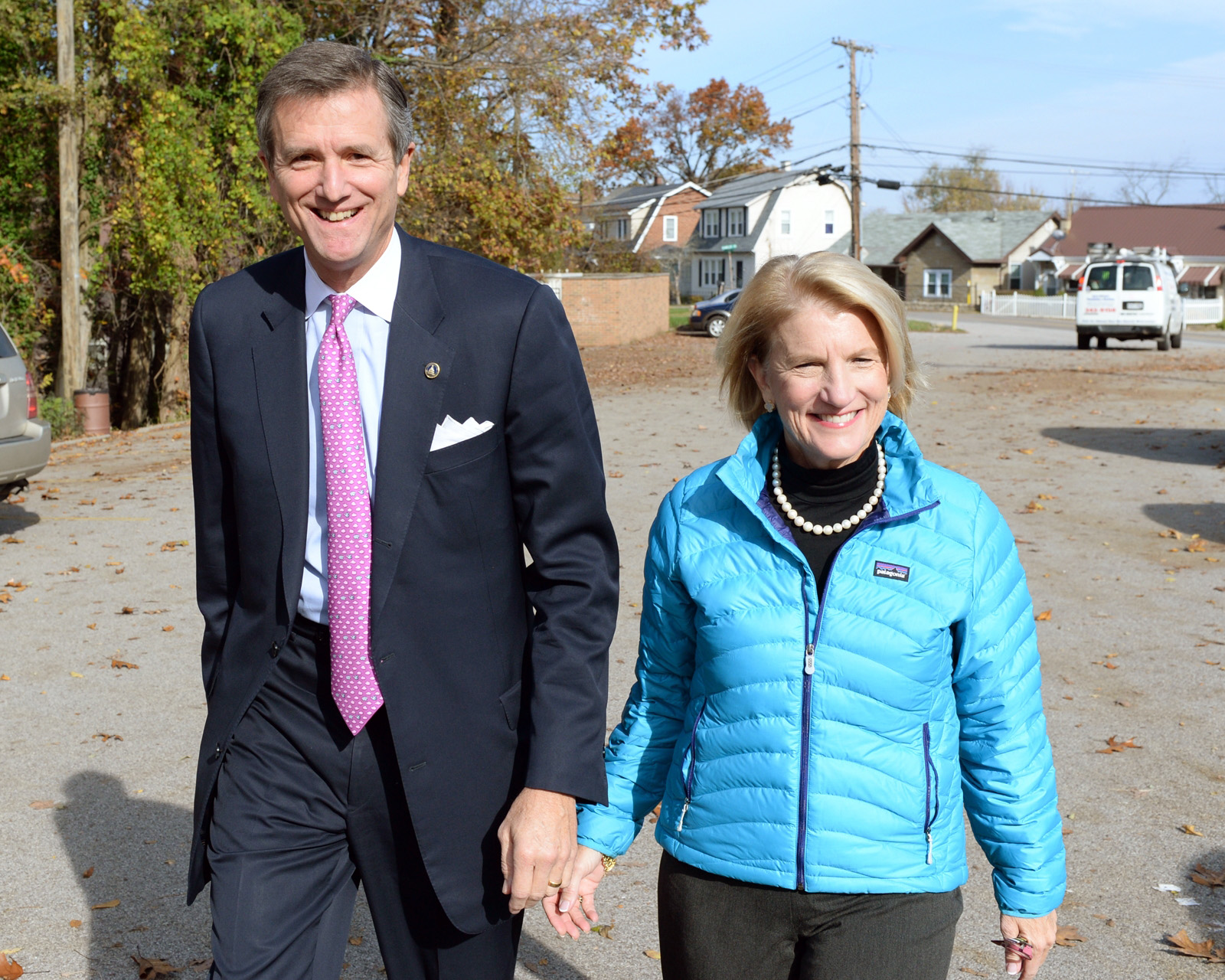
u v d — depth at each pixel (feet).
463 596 6.62
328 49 6.38
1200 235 216.95
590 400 6.91
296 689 6.75
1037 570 25.41
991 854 6.83
